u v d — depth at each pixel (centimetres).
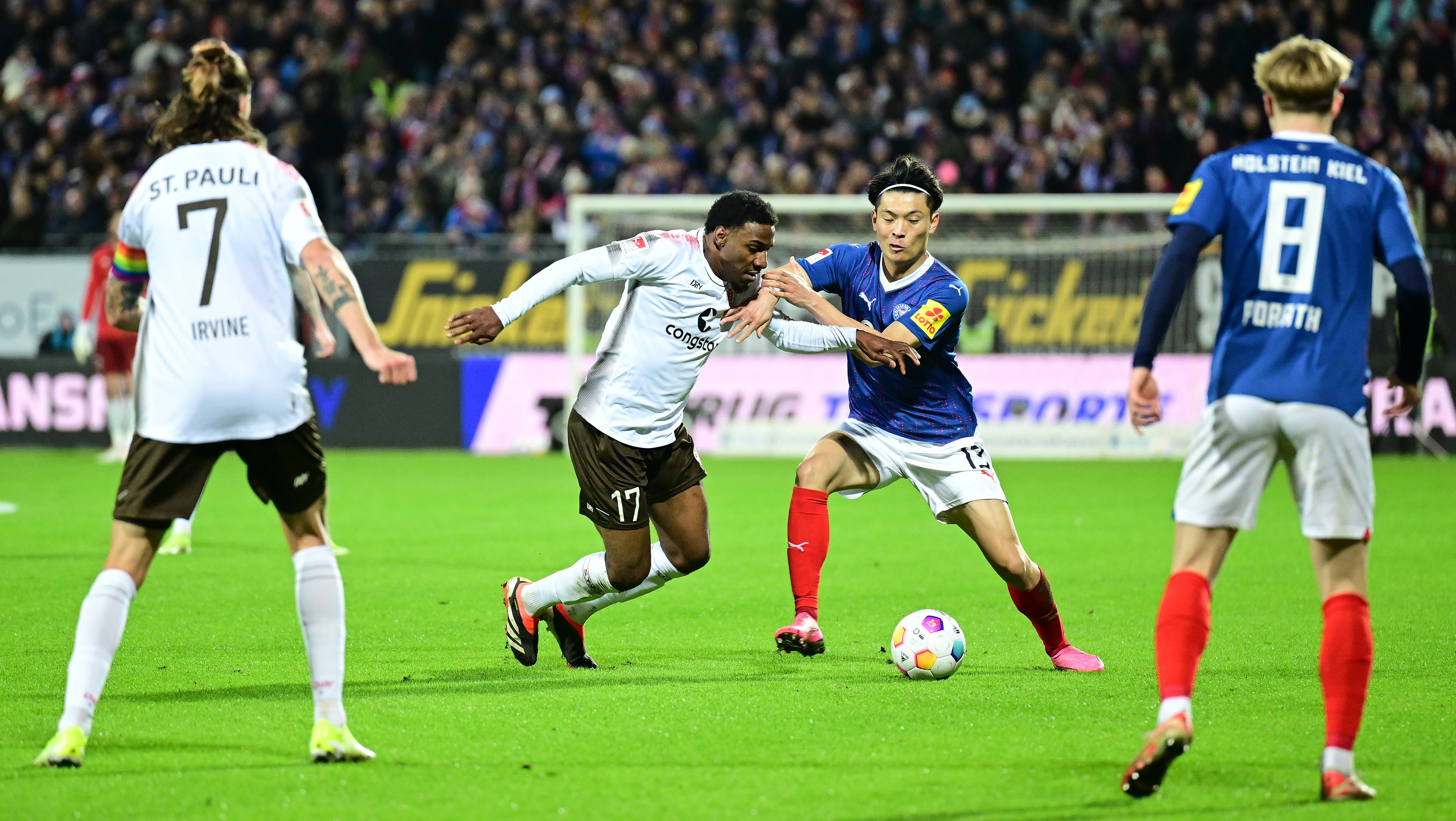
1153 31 4119
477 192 3831
